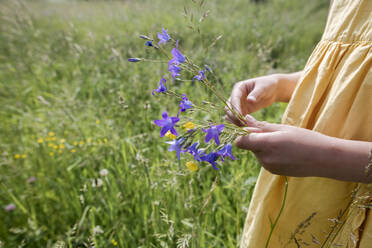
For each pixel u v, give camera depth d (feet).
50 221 6.87
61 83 12.55
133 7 20.35
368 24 2.60
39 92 12.47
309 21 21.08
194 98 7.54
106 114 9.15
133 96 9.12
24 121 10.59
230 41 12.77
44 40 17.35
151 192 5.92
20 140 9.41
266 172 3.44
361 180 2.08
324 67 2.91
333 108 2.63
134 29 16.02
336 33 2.90
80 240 5.89
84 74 12.08
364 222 2.51
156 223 5.37
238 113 2.97
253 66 9.73
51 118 9.62
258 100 3.46
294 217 3.01
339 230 2.64
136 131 8.24
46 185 7.71
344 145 2.11
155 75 9.77
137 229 5.96
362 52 2.56
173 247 5.12
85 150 7.68
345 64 2.68
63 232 6.64
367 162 2.02
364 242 2.46
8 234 6.64
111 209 6.14
